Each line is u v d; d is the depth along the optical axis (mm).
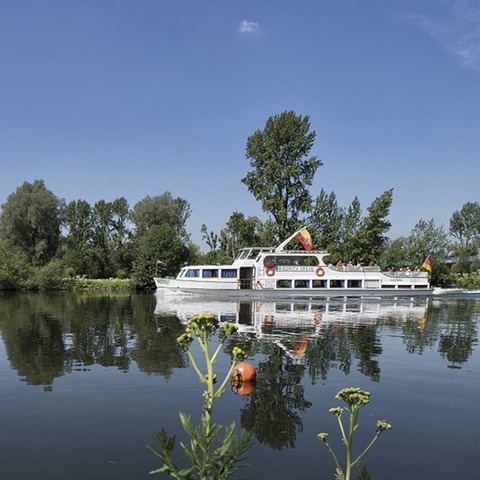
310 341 14852
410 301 34281
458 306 29969
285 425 7055
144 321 20453
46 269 51469
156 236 58062
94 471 5461
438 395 8758
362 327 18484
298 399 8406
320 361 11727
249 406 7969
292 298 35562
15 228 57375
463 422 7293
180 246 59438
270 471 5473
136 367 10922
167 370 10602
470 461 5852
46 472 5441
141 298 36750
